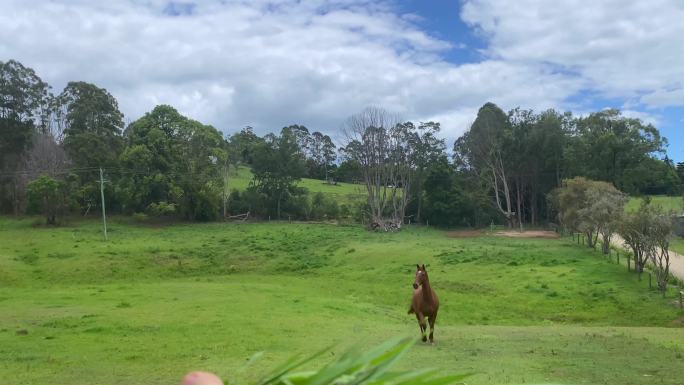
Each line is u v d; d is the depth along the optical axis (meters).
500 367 9.41
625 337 13.52
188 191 54.59
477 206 55.56
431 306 12.66
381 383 0.79
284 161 59.34
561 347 11.88
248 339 12.92
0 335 13.55
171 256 38.31
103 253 37.62
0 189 56.50
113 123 62.81
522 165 54.72
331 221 59.25
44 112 63.81
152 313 17.31
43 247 39.62
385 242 42.78
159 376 9.05
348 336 13.31
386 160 56.69
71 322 15.47
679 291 21.81
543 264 30.36
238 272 35.56
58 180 52.44
